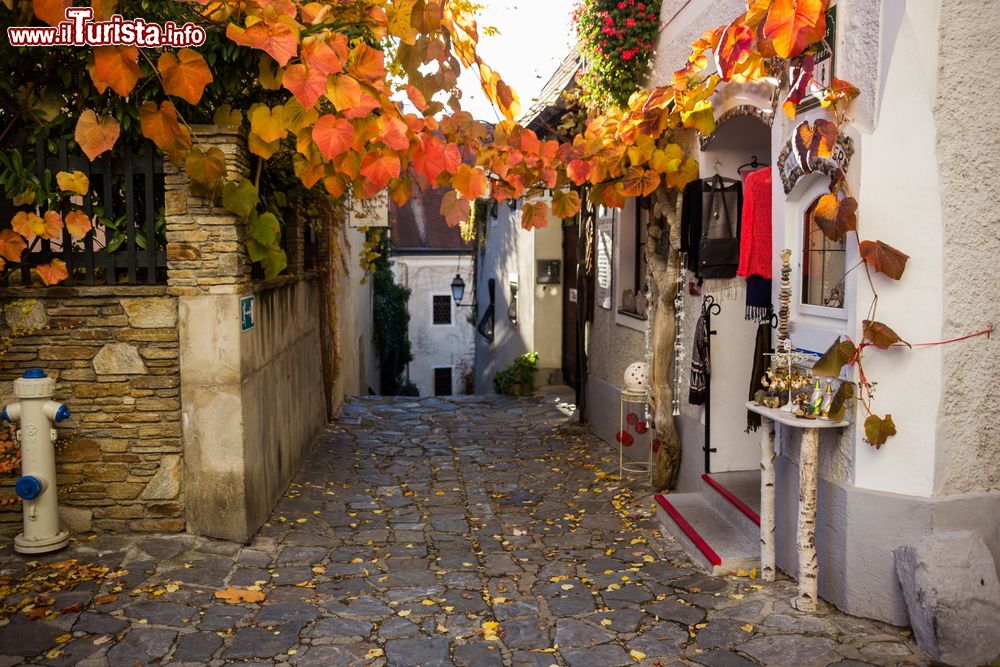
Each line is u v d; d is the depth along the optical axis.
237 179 5.47
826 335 4.65
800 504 4.47
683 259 6.92
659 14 7.46
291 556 5.60
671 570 5.30
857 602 4.39
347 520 6.52
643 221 8.45
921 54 4.00
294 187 7.27
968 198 4.07
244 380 5.75
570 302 13.38
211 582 5.03
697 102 6.04
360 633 4.41
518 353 15.22
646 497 7.07
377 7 5.18
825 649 4.04
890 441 4.26
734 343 6.54
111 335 5.57
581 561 5.57
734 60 4.84
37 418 5.21
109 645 4.16
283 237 8.16
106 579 4.95
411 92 5.13
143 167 5.55
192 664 4.02
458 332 28.80
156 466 5.66
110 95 5.31
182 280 5.54
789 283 4.90
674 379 7.09
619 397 8.93
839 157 4.39
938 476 4.17
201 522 5.70
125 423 5.62
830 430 4.58
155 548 5.45
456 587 5.11
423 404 12.80
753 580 5.02
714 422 6.55
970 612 3.87
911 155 4.09
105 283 5.66
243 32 4.60
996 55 4.06
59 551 5.34
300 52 4.75
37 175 5.42
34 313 5.52
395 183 5.69
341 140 4.82
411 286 28.55
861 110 4.31
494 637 4.39
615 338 9.15
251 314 5.97
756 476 6.42
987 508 4.21
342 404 12.58
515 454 9.06
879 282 4.21
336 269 11.83
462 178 5.57
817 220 4.31
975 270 4.11
